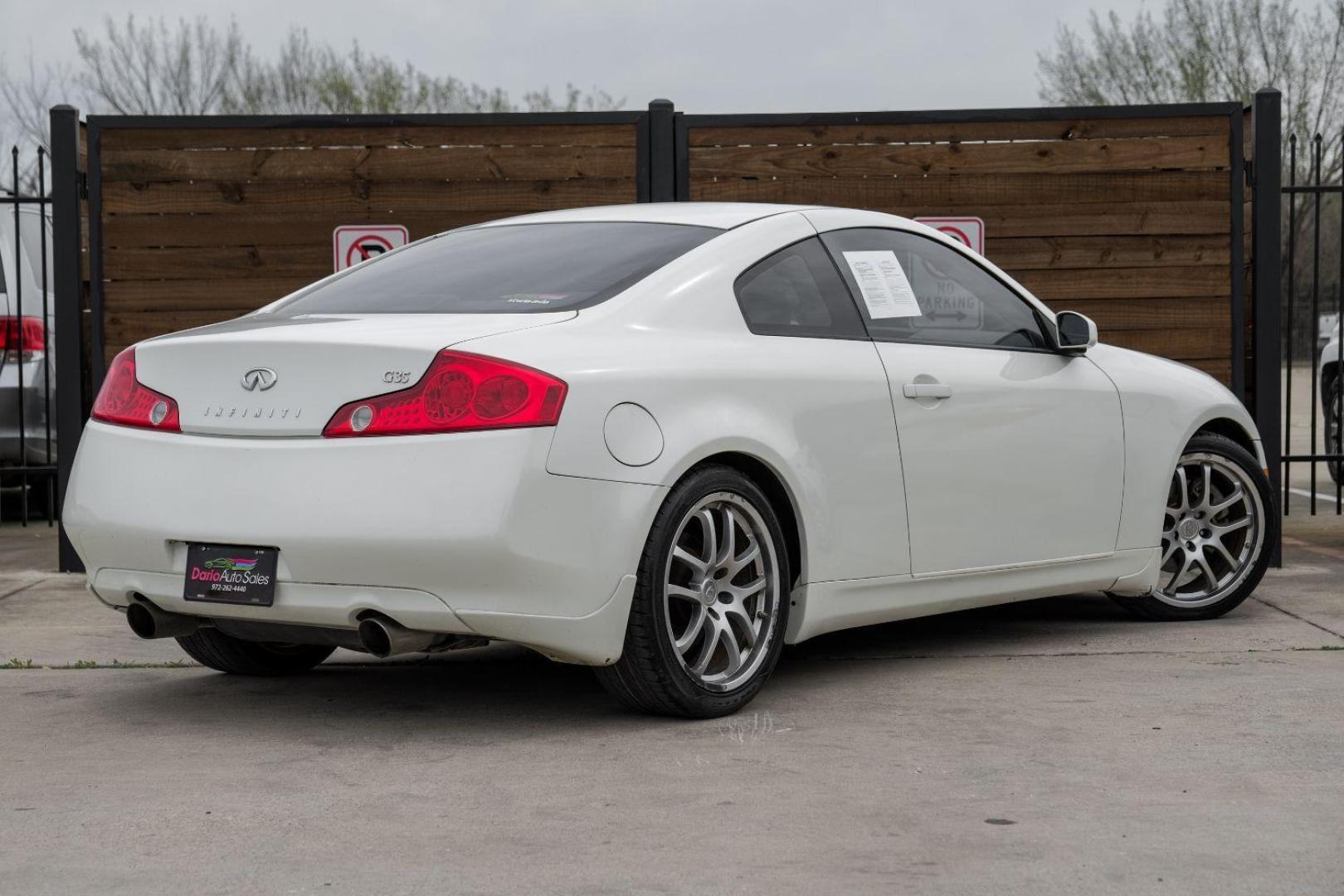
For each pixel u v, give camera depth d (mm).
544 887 2678
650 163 7145
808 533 4184
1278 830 2955
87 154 7191
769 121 7137
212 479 3723
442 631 3584
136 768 3553
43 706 4270
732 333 4117
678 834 2982
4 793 3332
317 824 3082
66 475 7094
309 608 3648
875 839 2932
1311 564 6988
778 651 4133
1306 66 29234
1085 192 7121
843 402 4285
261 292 7164
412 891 2666
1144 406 5266
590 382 3672
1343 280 8508
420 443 3545
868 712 4047
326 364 3648
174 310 7148
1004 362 4844
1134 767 3432
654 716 4012
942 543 4582
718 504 3980
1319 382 10836
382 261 4684
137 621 3990
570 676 4621
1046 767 3443
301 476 3615
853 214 4723
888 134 7152
